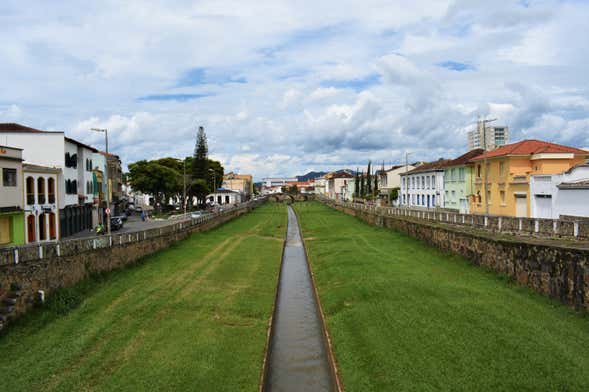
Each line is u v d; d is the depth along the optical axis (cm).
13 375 1340
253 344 1658
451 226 3262
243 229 5944
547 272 1780
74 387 1283
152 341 1630
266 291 2500
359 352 1537
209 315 1969
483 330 1549
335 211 9550
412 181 7794
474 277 2273
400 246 3581
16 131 4525
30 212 3850
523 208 4034
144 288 2348
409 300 1992
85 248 2278
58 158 4503
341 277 2664
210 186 11788
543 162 4094
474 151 5756
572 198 3116
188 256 3403
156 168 8469
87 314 1880
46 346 1545
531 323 1559
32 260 1823
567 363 1267
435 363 1359
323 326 1939
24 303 1745
